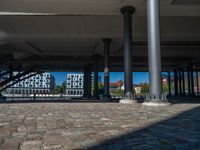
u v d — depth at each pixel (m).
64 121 6.30
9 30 26.44
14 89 135.50
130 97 17.69
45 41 31.59
